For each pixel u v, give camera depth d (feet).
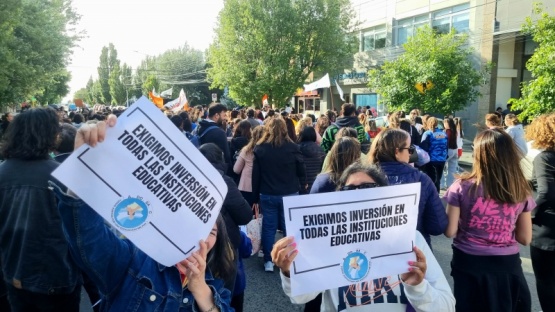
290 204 5.74
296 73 97.25
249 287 15.88
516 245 9.40
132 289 5.58
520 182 9.02
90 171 4.68
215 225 6.12
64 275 8.57
